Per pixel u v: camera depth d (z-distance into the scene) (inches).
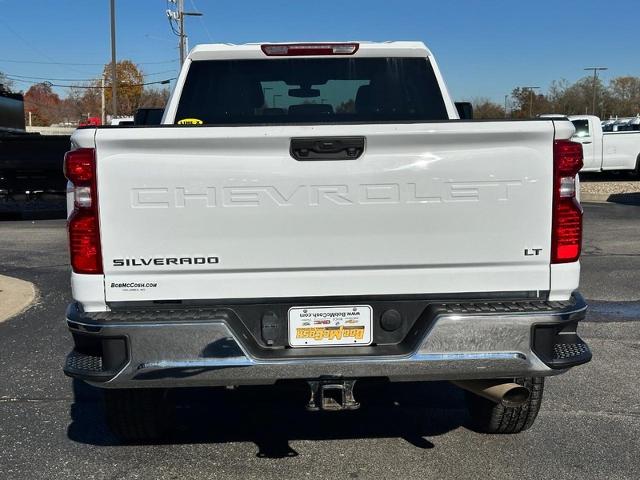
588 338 251.0
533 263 135.3
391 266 134.5
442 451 162.7
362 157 131.2
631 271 367.2
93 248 131.5
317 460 159.2
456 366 132.0
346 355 132.5
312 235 132.7
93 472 154.1
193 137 128.5
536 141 132.2
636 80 3417.8
